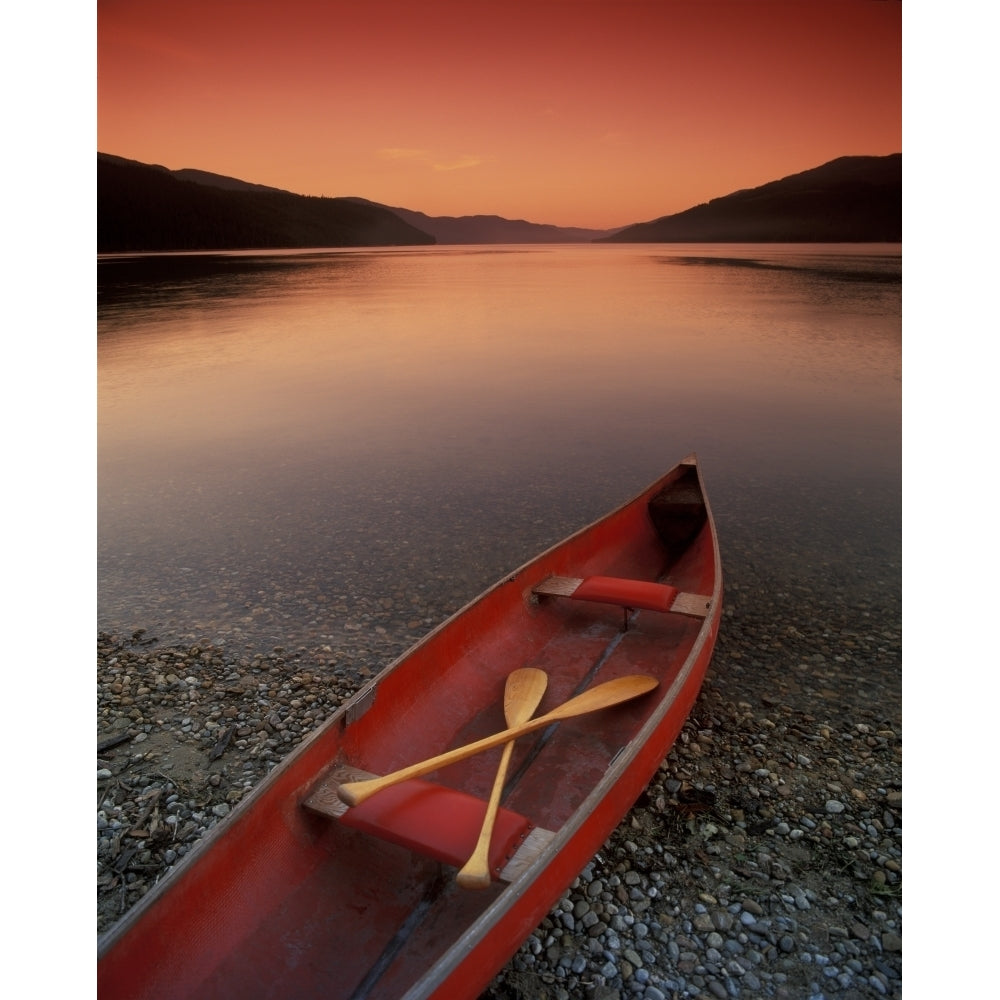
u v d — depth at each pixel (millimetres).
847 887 2764
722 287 26453
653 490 5449
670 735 3043
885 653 4457
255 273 36344
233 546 6254
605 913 2643
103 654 4559
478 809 2373
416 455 8734
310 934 2227
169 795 3338
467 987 1850
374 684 2928
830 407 10484
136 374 13070
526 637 3980
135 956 1890
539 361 14008
